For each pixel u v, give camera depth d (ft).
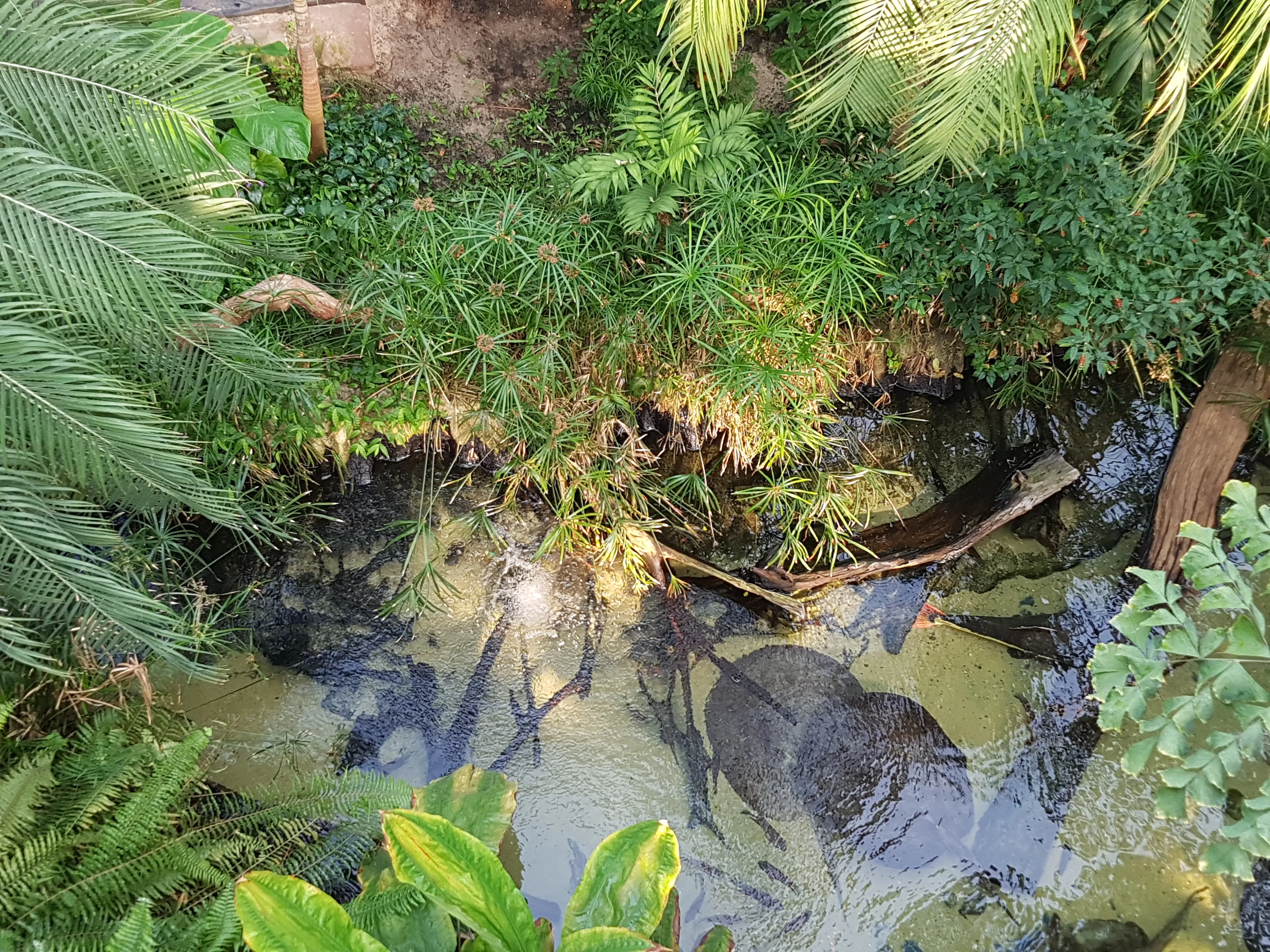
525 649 12.03
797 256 13.12
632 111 13.53
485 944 7.34
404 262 12.99
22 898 7.19
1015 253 11.88
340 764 10.73
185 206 9.79
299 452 13.10
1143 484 14.05
